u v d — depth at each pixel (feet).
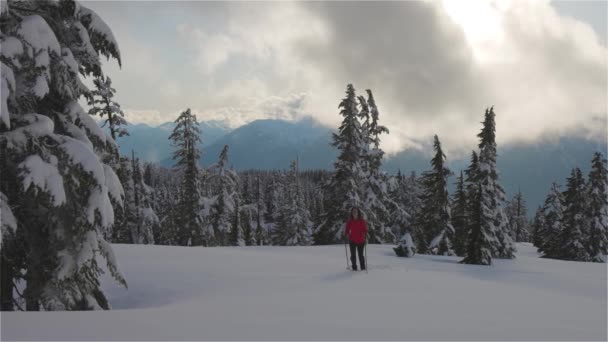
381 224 128.67
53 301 28.71
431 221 125.29
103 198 29.09
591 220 144.77
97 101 100.73
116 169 36.06
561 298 33.45
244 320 20.63
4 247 29.30
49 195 26.58
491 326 20.30
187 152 137.69
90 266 30.42
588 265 84.12
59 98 32.19
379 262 68.64
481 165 110.52
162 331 17.88
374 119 132.67
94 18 33.22
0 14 25.67
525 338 17.90
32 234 29.86
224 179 151.33
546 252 163.12
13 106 28.25
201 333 17.67
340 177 122.42
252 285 35.53
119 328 18.25
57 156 28.32
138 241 134.31
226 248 80.89
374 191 128.67
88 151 28.81
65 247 29.30
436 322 20.99
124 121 102.27
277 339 16.87
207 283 38.06
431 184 125.08
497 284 40.98
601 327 21.58
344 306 25.58
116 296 36.40
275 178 376.27
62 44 32.09
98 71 34.30
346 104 121.60
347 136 121.60
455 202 138.72
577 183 148.25
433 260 84.43
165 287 37.81
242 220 208.13
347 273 43.52
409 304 26.68
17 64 26.32
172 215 165.99
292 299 28.25
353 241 45.96
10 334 17.12
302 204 219.41
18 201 29.50
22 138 27.55
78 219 28.91
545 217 180.14
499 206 107.65
